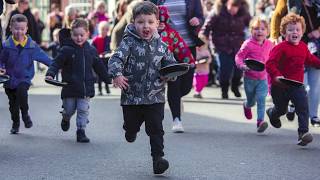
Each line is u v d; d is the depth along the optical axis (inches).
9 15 826.8
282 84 452.4
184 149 463.8
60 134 528.1
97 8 1126.4
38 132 536.7
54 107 705.0
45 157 436.5
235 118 622.5
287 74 477.1
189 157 436.5
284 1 550.9
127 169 402.0
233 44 796.6
